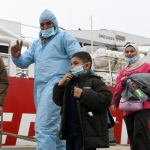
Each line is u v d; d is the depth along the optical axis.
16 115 7.41
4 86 5.06
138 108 4.88
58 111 4.68
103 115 3.70
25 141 7.42
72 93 3.80
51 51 4.88
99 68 11.15
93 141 3.56
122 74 5.35
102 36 18.81
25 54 5.23
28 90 7.62
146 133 4.89
